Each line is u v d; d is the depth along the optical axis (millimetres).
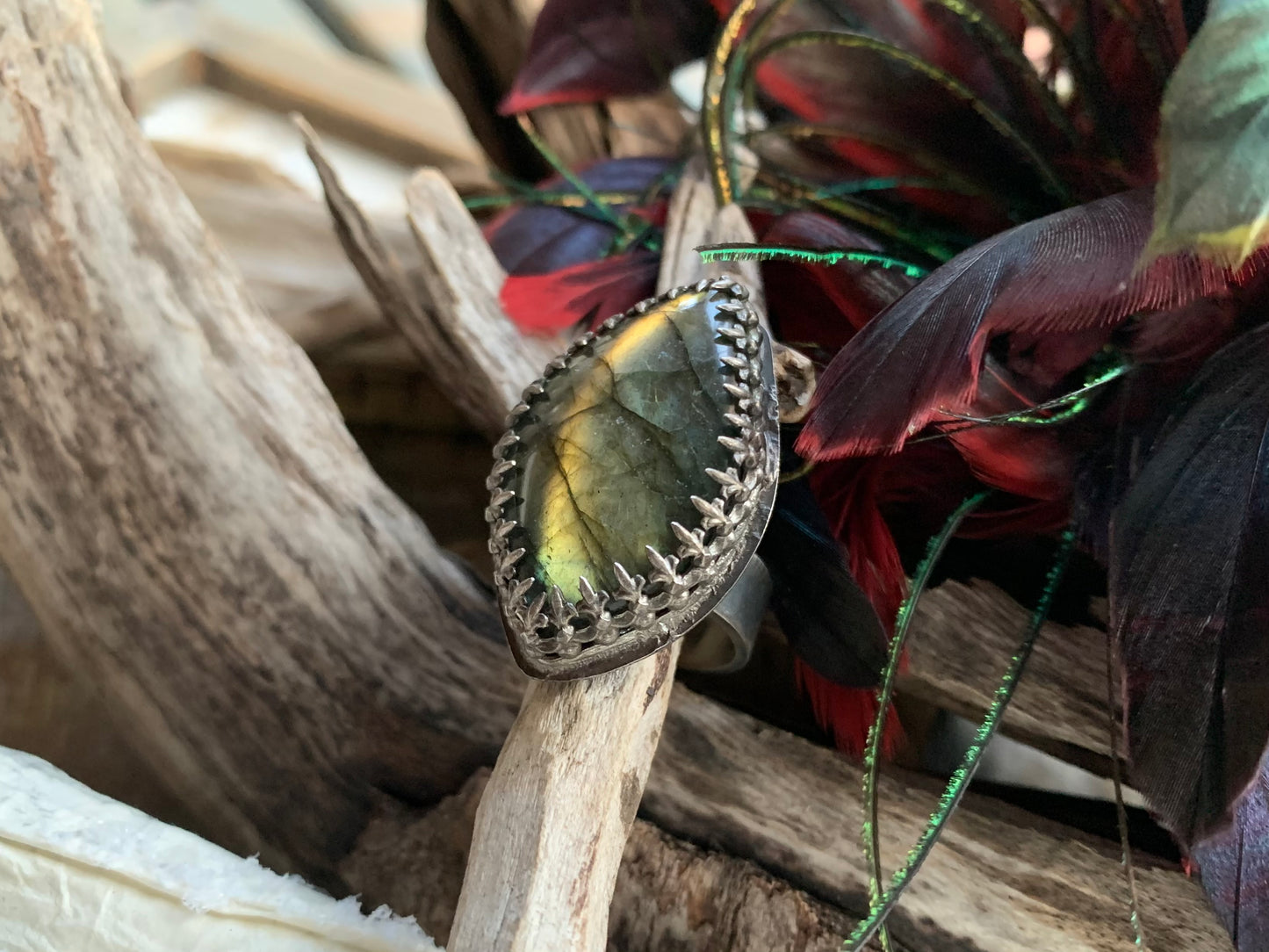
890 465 149
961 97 144
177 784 154
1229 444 117
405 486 208
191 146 260
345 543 153
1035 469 134
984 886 136
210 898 125
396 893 145
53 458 144
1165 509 117
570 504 123
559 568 123
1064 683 149
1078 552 147
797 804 143
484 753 150
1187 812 110
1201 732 110
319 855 151
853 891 136
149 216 148
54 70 143
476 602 157
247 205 223
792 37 143
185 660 149
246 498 149
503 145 212
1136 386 129
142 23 290
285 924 127
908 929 133
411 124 289
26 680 174
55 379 143
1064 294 113
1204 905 133
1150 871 137
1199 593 114
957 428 132
